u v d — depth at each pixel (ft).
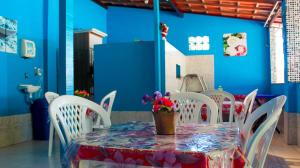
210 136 6.35
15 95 21.53
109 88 23.16
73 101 8.45
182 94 10.59
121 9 38.14
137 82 22.61
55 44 26.14
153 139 6.06
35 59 23.76
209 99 10.16
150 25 37.40
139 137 6.31
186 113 10.43
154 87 22.22
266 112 6.65
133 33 37.76
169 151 5.00
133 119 22.52
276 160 14.74
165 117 6.56
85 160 5.65
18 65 21.91
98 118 10.62
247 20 35.17
